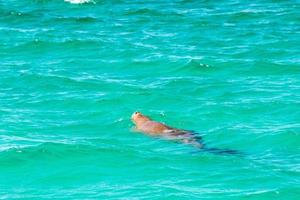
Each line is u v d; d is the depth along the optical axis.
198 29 110.25
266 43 99.69
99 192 51.47
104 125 67.12
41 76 84.19
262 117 68.88
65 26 114.75
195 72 86.19
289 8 122.69
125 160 57.44
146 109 72.19
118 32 109.56
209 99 75.06
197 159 57.56
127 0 135.75
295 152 59.59
